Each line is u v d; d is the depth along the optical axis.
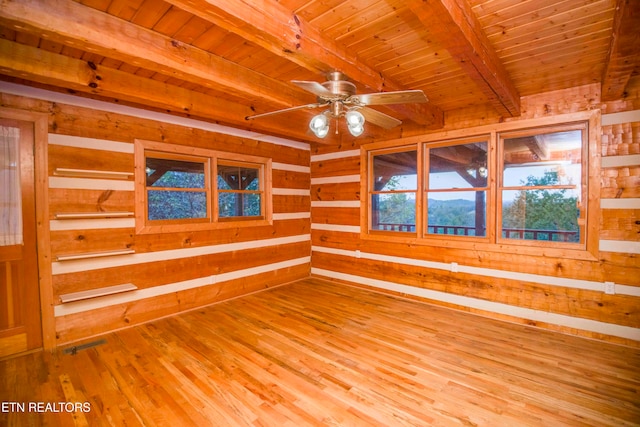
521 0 1.77
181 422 1.89
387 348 2.83
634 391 2.17
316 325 3.35
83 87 2.53
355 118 2.23
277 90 2.99
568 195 3.16
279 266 4.93
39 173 2.79
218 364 2.55
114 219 3.21
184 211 3.85
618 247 2.86
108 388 2.22
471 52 1.96
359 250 4.79
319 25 2.04
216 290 4.09
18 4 1.64
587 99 2.99
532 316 3.30
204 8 1.53
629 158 2.81
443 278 3.92
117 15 1.94
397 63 2.56
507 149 3.52
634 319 2.80
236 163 4.42
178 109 3.12
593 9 1.85
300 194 5.29
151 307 3.49
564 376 2.36
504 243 3.49
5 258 2.64
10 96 2.65
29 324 2.76
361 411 1.99
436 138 3.95
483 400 2.09
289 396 2.14
